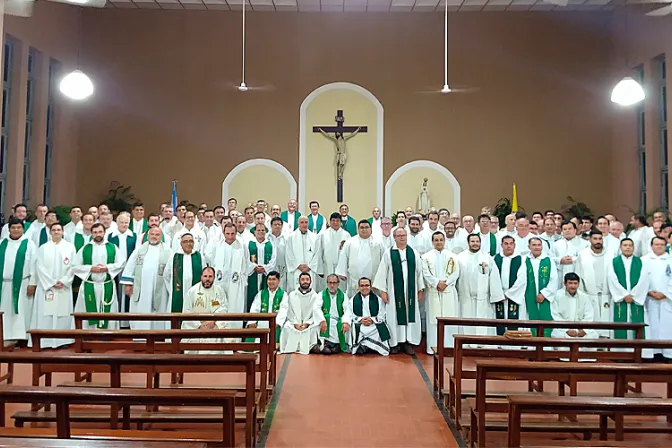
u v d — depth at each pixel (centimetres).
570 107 1319
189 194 1310
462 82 1324
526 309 709
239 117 1321
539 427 421
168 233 925
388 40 1328
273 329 554
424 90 1325
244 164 1316
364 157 1323
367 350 729
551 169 1312
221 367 417
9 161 1105
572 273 696
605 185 1309
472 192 1312
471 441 410
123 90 1320
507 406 398
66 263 739
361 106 1325
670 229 792
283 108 1323
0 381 539
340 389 555
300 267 780
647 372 354
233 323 724
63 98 1259
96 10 1322
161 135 1317
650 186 1195
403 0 1277
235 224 804
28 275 732
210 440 314
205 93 1323
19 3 1056
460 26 1331
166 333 457
